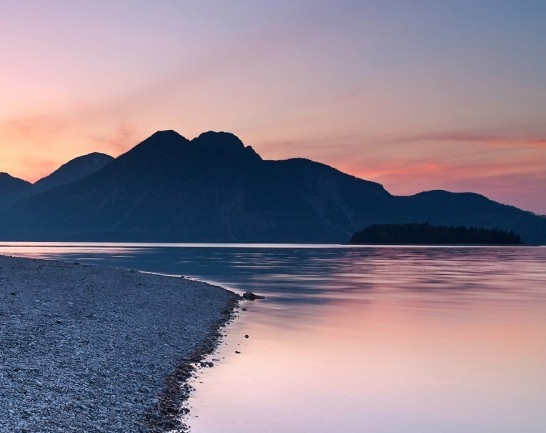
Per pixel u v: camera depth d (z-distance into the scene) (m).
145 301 43.19
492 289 67.81
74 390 18.97
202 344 30.27
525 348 31.09
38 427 15.19
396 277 88.00
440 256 192.00
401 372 25.52
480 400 21.59
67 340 26.22
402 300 55.00
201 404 20.08
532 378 24.69
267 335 34.34
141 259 151.12
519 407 20.80
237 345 30.94
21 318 29.97
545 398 21.86
